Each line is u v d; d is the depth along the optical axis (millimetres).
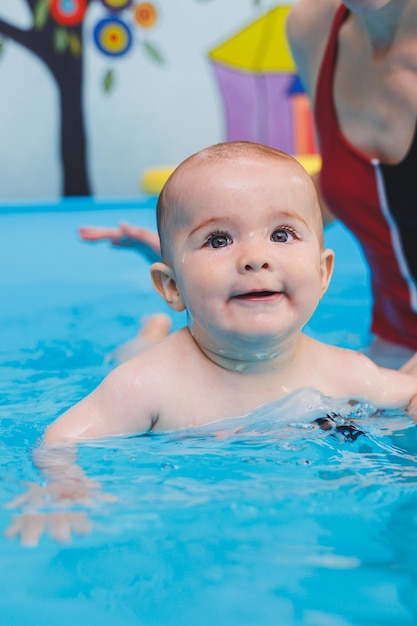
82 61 6699
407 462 1475
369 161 2186
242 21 6836
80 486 1378
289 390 1761
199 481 1387
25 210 6223
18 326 2891
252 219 1638
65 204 6359
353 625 967
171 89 6867
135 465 1476
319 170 2438
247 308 1627
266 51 6855
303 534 1181
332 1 2309
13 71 6621
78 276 3844
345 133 2252
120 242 2580
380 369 1869
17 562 1125
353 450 1539
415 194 2156
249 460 1487
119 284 3643
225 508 1273
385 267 2344
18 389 2111
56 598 1036
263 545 1148
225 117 6934
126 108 6832
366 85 2193
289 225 1663
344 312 3021
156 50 6801
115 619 989
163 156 6934
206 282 1634
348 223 2350
